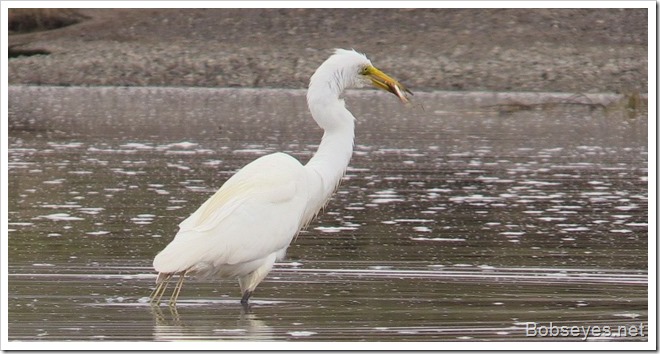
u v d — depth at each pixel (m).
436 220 15.52
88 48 48.91
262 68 47.12
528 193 18.33
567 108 37.81
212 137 27.31
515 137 28.17
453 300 10.55
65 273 11.58
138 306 10.17
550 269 12.11
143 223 14.91
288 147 25.06
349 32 49.41
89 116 33.03
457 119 33.44
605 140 27.73
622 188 19.05
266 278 11.52
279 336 9.08
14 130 28.58
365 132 28.75
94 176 19.86
